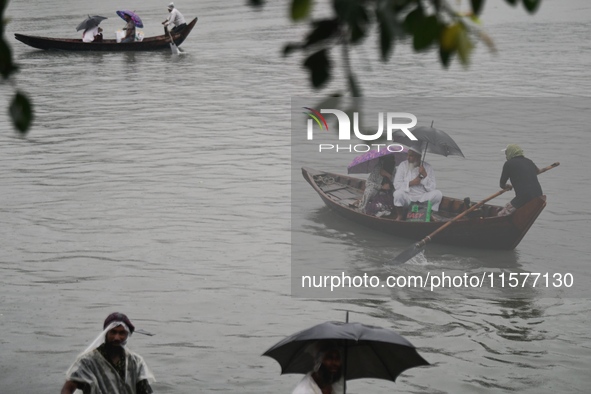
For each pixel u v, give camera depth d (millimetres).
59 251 23078
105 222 25734
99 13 87062
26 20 82562
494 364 16594
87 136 38531
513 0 4891
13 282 20766
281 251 23406
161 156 34562
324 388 10516
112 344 11086
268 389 15477
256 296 20172
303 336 10398
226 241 24156
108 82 53344
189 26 66562
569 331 18266
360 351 10797
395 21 4699
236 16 85750
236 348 17281
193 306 19453
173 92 49875
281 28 77188
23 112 5523
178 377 15922
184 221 25891
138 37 66562
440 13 4828
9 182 30547
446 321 18922
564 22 81062
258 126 40500
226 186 30047
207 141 37375
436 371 16250
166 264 22188
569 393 15344
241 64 59594
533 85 50875
